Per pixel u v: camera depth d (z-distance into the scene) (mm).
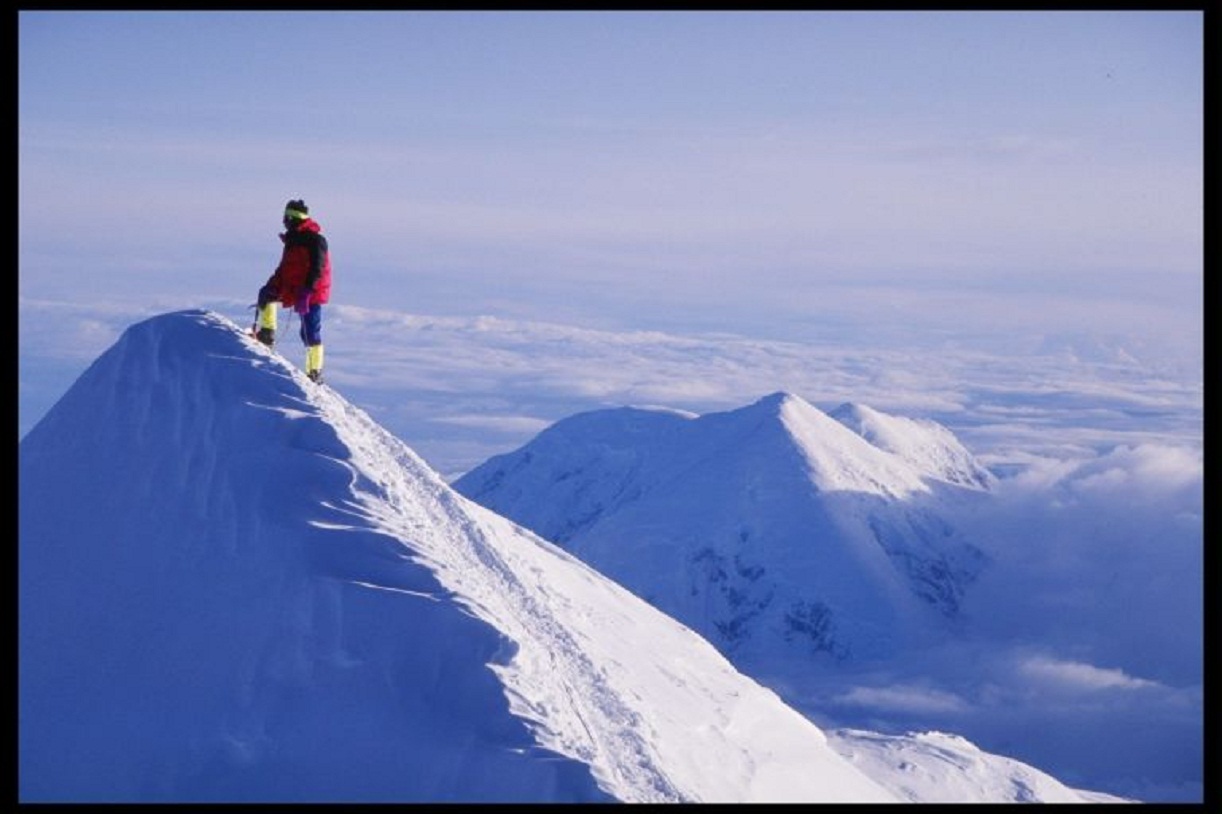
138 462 22328
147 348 23594
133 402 23031
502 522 28969
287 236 24781
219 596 20453
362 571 20547
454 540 23672
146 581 20875
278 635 19891
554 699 20250
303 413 22734
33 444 23266
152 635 20250
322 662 19625
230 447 21969
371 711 19203
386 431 25375
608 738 21203
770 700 28016
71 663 20156
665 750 22141
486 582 22969
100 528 21656
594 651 24078
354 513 21406
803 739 27219
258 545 20828
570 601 26125
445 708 19297
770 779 24125
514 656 19875
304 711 19234
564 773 18672
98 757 19156
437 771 18719
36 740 19453
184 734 19172
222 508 21375
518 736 19062
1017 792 41812
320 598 20141
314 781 18688
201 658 19875
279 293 24812
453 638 19750
